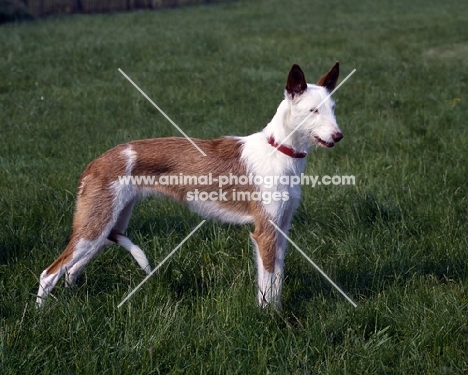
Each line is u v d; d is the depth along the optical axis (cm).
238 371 384
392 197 631
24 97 1093
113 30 1980
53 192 632
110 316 441
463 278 499
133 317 429
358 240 544
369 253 529
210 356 396
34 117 966
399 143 817
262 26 2120
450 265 514
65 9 2745
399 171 711
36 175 693
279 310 451
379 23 2178
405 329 429
